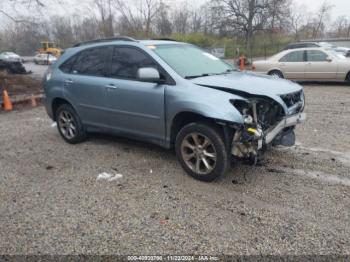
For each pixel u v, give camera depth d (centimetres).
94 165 471
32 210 350
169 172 435
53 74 581
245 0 3634
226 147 377
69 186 405
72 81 538
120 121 482
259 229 303
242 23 3669
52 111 601
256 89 373
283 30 3903
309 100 925
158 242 288
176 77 408
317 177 406
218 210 337
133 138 483
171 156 493
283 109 369
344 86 1178
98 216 332
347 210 329
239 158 390
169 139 427
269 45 3681
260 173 421
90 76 515
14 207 358
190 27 4297
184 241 289
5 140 620
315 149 505
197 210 338
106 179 420
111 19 2552
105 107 494
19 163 493
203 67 457
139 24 2686
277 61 1273
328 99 930
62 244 290
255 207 340
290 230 300
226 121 351
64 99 561
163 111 416
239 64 1862
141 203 355
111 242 291
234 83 391
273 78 446
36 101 1062
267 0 3603
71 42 3394
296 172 421
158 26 3300
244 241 286
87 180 420
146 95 430
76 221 325
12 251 284
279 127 385
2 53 3103
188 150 413
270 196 362
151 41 480
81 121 553
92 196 376
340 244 279
